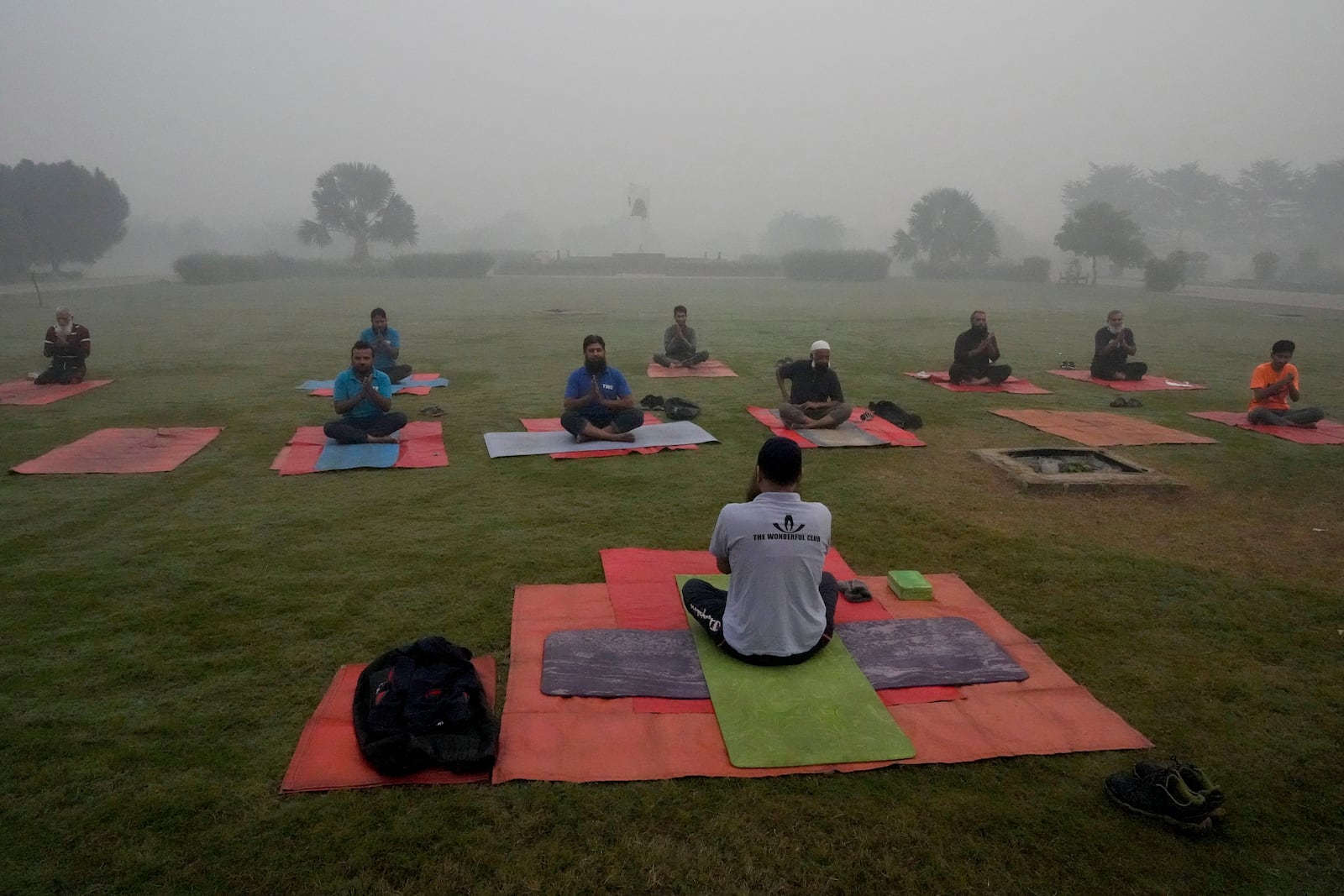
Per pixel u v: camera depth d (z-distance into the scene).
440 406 10.05
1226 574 5.25
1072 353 15.86
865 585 4.87
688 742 3.39
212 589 4.76
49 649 4.07
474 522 5.93
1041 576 5.18
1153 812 3.04
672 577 4.95
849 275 50.50
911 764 3.32
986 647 4.17
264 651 4.08
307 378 12.10
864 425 9.00
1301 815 3.12
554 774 3.19
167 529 5.73
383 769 3.14
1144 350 16.53
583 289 36.94
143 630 4.28
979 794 3.18
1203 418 9.76
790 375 9.12
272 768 3.22
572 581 4.93
